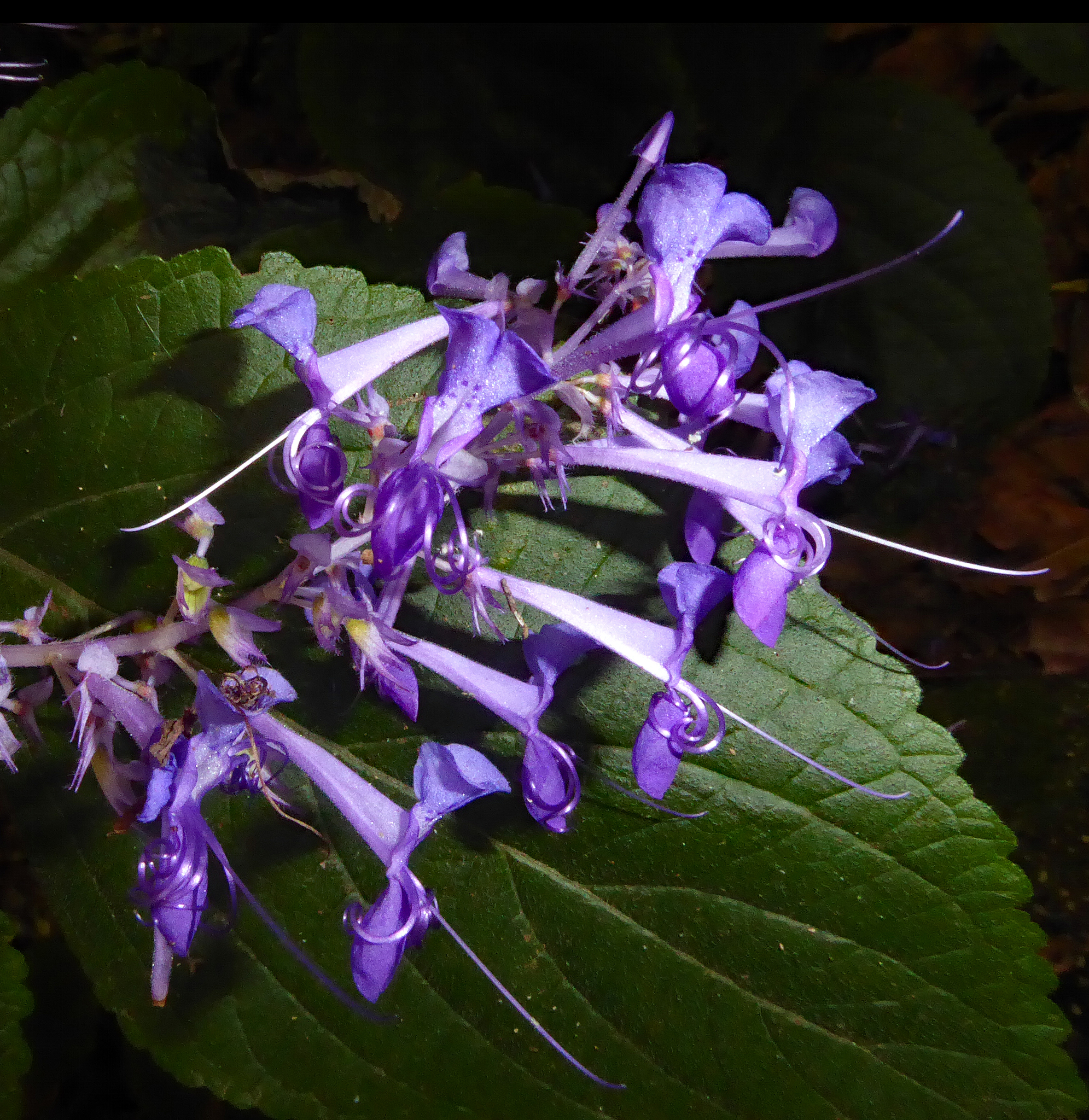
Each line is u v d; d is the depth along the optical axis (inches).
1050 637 8.3
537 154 8.6
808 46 8.9
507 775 6.4
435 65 8.6
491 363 4.7
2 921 6.1
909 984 6.2
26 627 5.7
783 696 6.2
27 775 6.4
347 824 6.4
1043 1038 6.1
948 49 9.8
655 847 6.3
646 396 6.1
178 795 5.0
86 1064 7.7
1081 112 9.7
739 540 6.2
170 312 6.2
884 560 8.6
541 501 6.3
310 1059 6.4
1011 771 8.0
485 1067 6.3
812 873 6.3
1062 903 7.8
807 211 5.4
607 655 6.3
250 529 6.3
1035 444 8.8
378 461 5.0
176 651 5.8
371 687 6.3
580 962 6.4
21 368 6.2
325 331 6.2
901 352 8.8
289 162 9.1
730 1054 6.3
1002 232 8.7
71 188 7.4
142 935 6.4
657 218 5.0
